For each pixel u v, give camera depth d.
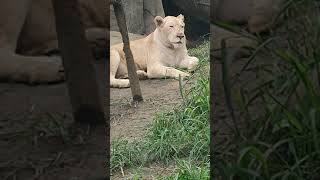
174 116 5.20
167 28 9.25
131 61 6.61
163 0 15.78
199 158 4.37
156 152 4.39
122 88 8.11
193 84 7.11
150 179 3.95
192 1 14.96
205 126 4.84
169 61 9.32
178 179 3.69
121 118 5.89
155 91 7.44
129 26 13.70
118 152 4.40
